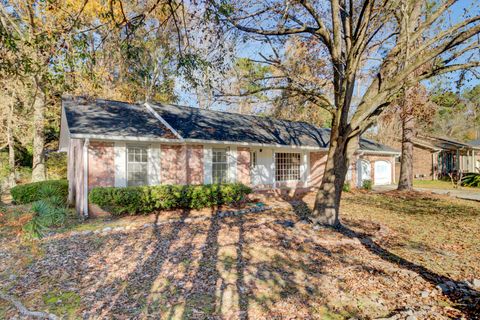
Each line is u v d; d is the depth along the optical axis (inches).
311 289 174.2
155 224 323.3
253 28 284.5
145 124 444.1
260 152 627.2
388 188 740.0
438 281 185.9
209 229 304.7
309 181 709.9
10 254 232.2
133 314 146.8
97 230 295.0
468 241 273.7
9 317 144.5
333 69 313.0
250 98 414.0
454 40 244.8
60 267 206.2
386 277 191.5
